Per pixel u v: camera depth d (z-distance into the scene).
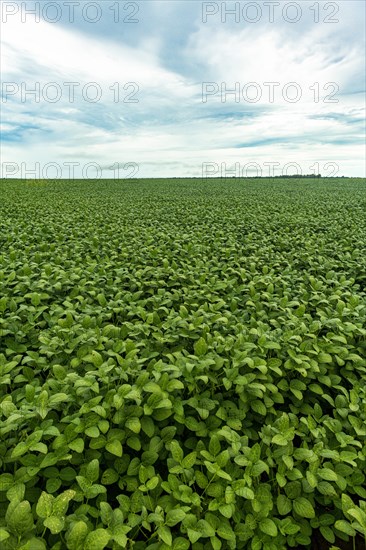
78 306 5.68
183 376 3.85
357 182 55.88
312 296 6.03
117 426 3.19
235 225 13.66
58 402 3.14
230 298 6.30
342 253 9.39
